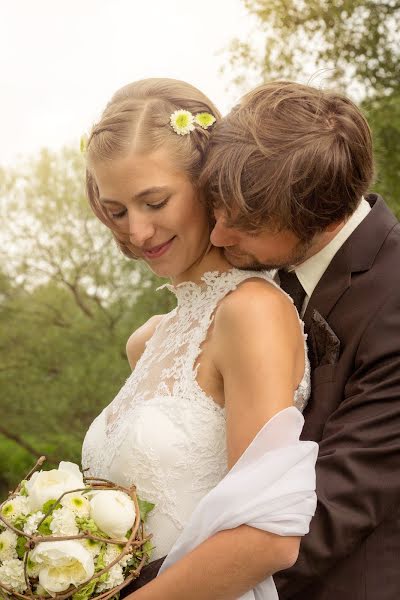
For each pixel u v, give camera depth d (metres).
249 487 1.28
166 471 1.50
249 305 1.43
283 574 1.48
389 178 5.92
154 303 8.08
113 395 8.69
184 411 1.51
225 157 1.45
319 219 1.48
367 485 1.49
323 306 1.69
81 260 9.29
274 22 5.96
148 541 1.45
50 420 9.02
